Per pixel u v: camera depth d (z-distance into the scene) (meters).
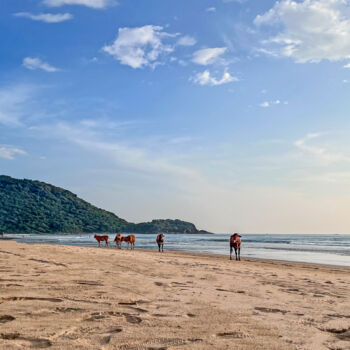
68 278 7.66
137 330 3.99
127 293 6.28
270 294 7.09
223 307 5.47
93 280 7.59
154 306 5.35
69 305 5.13
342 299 6.88
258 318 4.81
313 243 72.94
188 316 4.77
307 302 6.33
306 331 4.21
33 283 6.82
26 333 3.74
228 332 4.03
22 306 4.98
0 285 6.44
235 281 8.98
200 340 3.68
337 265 20.70
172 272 10.21
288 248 47.41
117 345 3.45
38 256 12.96
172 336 3.79
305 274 12.74
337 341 3.86
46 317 4.44
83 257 13.67
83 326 4.09
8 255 12.73
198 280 8.74
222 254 31.16
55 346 3.36
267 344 3.63
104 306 5.16
